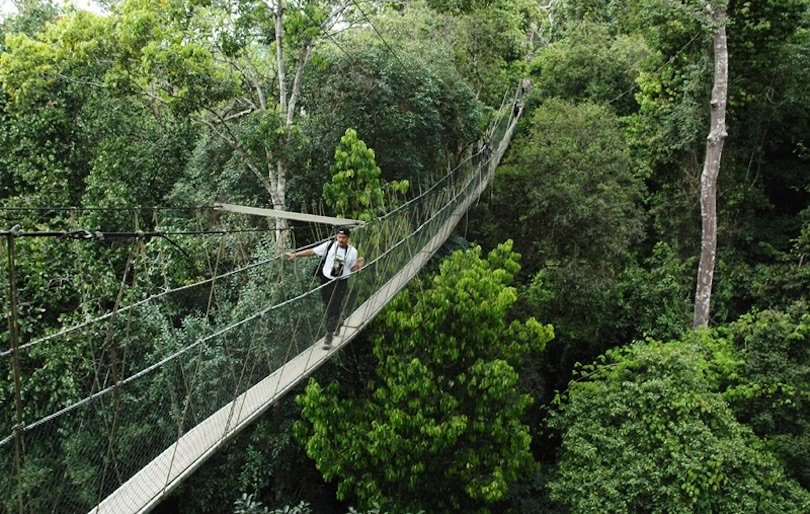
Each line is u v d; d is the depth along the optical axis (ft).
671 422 31.14
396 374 31.60
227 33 38.52
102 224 39.06
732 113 53.11
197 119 39.32
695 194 53.01
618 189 49.83
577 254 49.29
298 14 36.88
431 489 32.24
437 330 32.09
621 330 49.73
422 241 37.27
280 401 33.81
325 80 42.68
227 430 19.66
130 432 17.44
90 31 38.60
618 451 31.63
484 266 34.99
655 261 54.60
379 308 29.35
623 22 58.39
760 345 37.27
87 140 42.96
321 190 42.19
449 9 63.93
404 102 44.27
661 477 30.07
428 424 29.99
